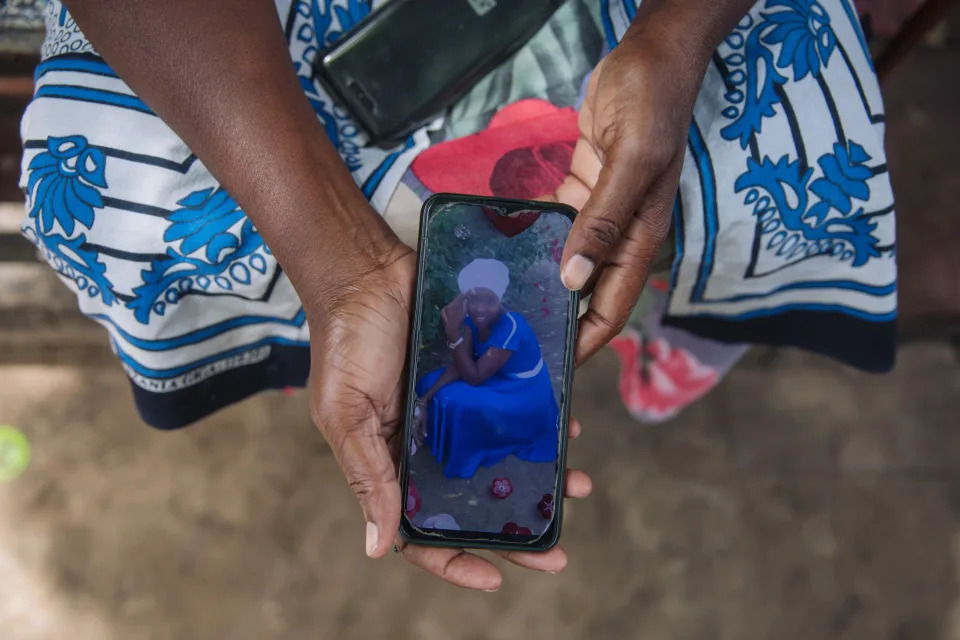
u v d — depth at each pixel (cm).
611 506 127
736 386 132
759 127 66
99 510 122
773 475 129
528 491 64
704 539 126
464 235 63
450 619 121
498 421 63
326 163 59
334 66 67
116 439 124
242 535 122
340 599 120
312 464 125
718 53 67
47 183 62
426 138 69
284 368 77
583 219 58
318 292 59
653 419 118
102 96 63
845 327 77
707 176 66
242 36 57
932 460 131
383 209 68
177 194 62
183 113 57
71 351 127
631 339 101
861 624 124
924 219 134
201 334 68
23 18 81
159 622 118
